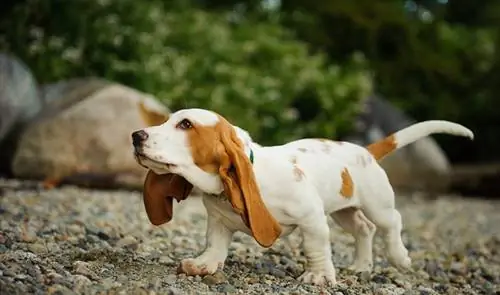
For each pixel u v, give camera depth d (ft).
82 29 36.45
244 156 13.44
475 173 45.98
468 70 58.95
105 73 36.11
